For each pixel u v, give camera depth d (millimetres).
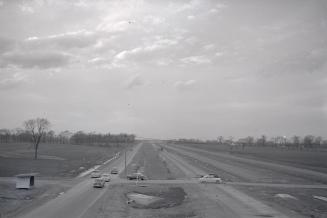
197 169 113000
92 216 48000
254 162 144000
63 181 79938
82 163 124375
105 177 81000
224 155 188625
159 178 88625
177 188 72188
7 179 79250
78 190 68000
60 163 119125
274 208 54719
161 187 73188
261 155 188750
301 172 109250
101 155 166375
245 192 68938
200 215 49312
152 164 127812
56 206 53625
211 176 81250
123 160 144000
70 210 51219
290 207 55781
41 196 61375
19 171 93312
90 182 78750
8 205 53781
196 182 81688
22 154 146125
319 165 132875
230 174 100938
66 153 167250
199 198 61719
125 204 55875
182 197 62469
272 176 97938
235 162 143125
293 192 70438
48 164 113688
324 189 75312
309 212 52781
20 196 60969
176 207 54375
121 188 71062
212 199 60906
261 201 59906
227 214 50219
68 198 59875
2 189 67250
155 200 59281
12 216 47406
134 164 126250
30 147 194000
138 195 63625
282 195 65750
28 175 68688
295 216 50094
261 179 90812
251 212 51719
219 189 72000
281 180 89375
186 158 162125
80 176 90188
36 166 106188
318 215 51062
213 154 197250
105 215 48625
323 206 57406
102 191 67125
